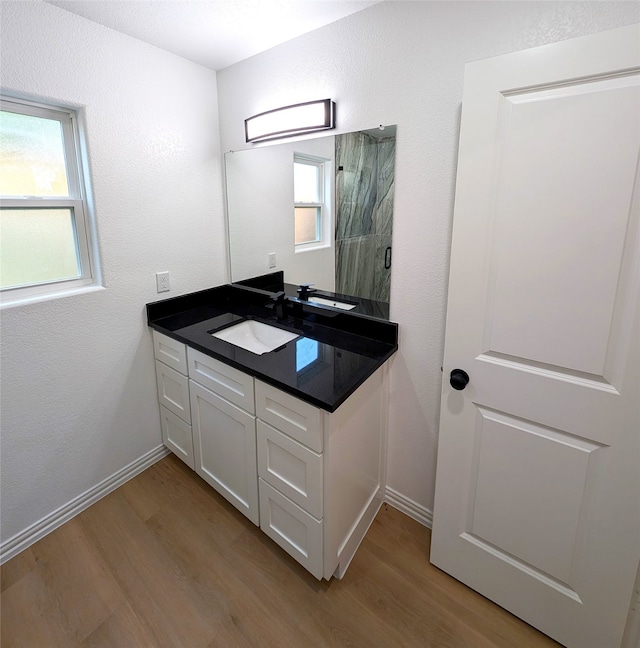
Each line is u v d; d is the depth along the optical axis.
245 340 1.99
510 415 1.25
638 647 1.21
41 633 1.34
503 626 1.37
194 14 1.50
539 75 1.02
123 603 1.44
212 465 1.84
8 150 1.49
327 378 1.36
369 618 1.39
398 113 1.44
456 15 1.25
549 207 1.06
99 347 1.82
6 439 1.57
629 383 1.02
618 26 1.02
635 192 0.94
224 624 1.37
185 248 2.09
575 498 1.18
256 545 1.68
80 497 1.85
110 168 1.71
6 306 1.50
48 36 1.44
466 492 1.42
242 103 1.97
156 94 1.82
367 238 1.64
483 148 1.14
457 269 1.26
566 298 1.08
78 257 1.75
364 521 1.69
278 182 1.92
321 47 1.59
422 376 1.63
